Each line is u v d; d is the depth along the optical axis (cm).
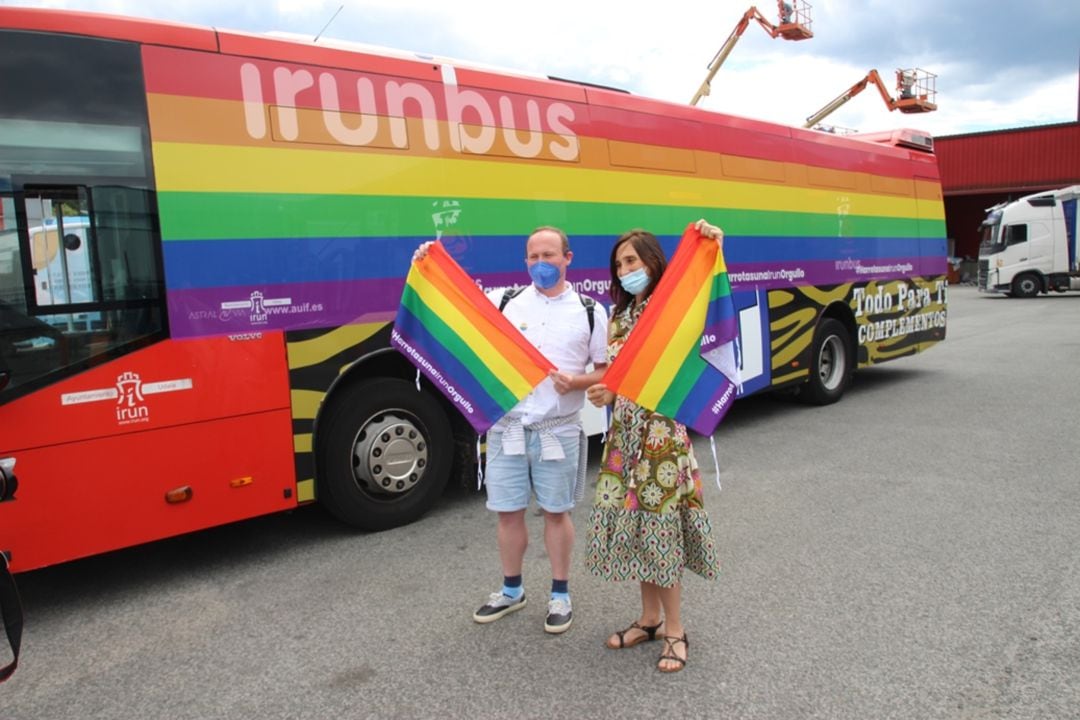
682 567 310
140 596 413
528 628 355
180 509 412
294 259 447
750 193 750
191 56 412
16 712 301
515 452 344
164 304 403
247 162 429
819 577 401
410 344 365
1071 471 582
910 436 717
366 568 439
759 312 764
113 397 388
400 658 332
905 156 1016
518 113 557
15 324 361
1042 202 2614
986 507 504
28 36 367
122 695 312
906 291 1016
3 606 265
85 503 382
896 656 319
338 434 475
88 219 380
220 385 423
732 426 796
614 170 621
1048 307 2216
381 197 483
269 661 335
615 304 333
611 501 317
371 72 482
